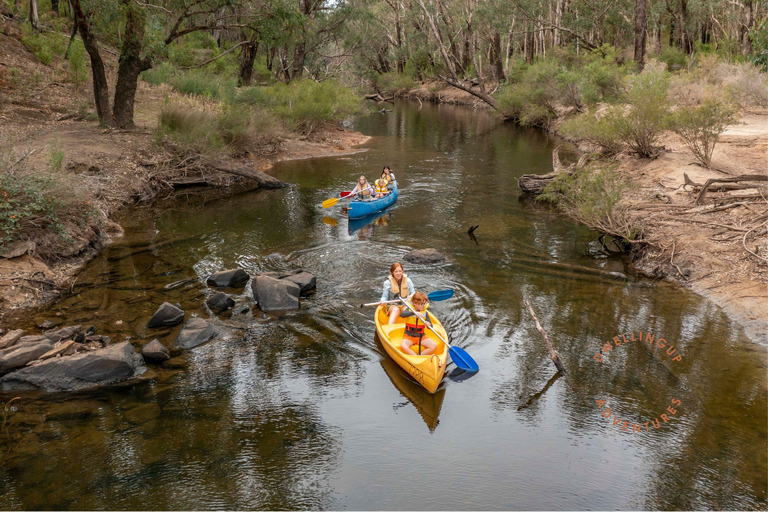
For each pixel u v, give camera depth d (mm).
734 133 17750
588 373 7227
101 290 9594
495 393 6910
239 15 18438
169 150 17562
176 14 17906
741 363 7293
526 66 45031
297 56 33844
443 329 7742
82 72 22672
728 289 9039
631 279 10109
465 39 50406
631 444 5914
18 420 6309
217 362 7516
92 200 12641
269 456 5793
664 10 39531
